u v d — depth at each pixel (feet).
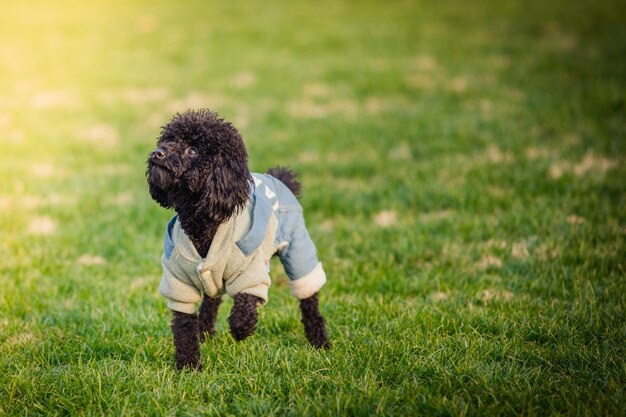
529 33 51.08
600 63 42.04
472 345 14.05
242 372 13.25
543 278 17.99
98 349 14.73
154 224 22.89
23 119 35.17
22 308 16.80
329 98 39.01
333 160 29.43
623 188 24.11
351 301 16.81
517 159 27.94
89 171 28.43
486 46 48.14
